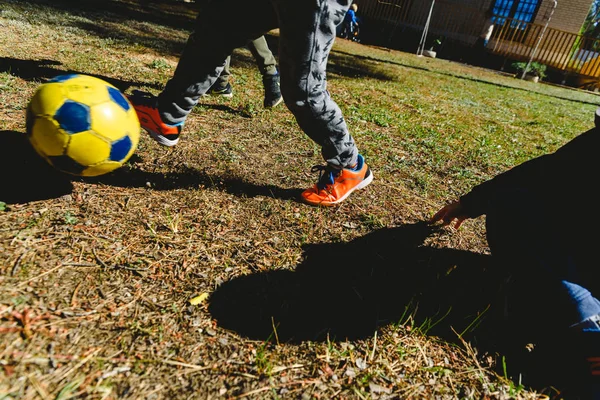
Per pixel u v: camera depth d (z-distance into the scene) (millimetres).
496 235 1501
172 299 1423
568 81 16641
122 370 1143
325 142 1947
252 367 1240
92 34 5812
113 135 1643
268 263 1704
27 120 1595
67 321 1242
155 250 1631
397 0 17250
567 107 9258
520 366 1442
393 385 1275
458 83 9445
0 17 5598
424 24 17125
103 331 1242
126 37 6117
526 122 6031
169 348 1241
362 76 7348
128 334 1253
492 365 1426
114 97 1682
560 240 1377
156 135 2082
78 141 1584
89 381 1091
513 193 1481
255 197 2170
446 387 1305
